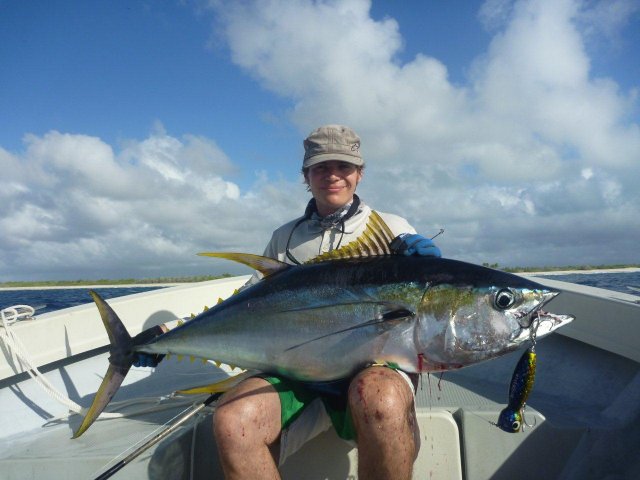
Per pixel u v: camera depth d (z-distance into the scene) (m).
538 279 4.65
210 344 2.47
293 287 2.37
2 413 3.11
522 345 2.19
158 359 2.77
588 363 3.30
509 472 2.31
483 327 2.18
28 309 3.63
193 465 2.28
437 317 2.19
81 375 3.77
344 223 2.86
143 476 2.08
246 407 1.94
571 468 2.29
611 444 2.32
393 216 2.93
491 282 2.20
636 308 2.85
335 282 2.32
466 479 2.32
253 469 1.89
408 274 2.26
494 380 3.49
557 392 3.19
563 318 2.20
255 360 2.39
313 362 2.28
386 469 1.78
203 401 2.37
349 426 2.04
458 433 2.38
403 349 2.21
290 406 2.14
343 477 2.26
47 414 3.22
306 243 2.93
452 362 2.20
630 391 2.76
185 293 4.87
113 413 2.95
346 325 2.25
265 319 2.37
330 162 2.80
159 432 2.26
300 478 2.28
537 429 2.34
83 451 2.30
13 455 2.29
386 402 1.80
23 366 3.36
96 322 4.04
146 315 4.40
